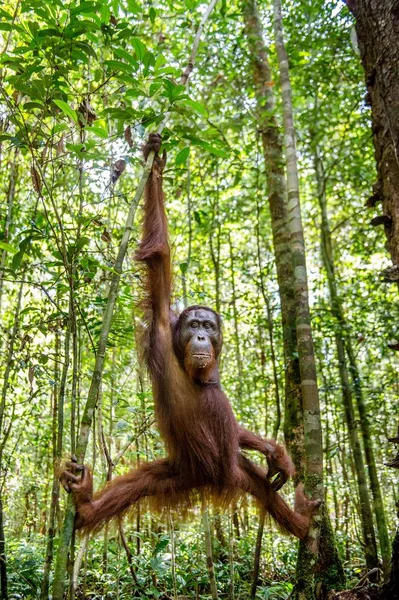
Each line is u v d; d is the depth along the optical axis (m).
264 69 7.28
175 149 7.41
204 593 5.10
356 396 6.82
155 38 7.01
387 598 3.22
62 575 2.68
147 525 6.03
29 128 3.39
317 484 3.88
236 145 8.27
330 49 7.30
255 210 8.41
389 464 3.08
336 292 8.11
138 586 4.62
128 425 4.43
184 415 3.64
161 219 3.72
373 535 5.99
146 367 3.74
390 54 3.32
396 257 3.25
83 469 3.15
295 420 5.43
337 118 8.64
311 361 4.12
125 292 4.19
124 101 3.92
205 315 4.00
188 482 3.77
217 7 6.80
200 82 7.60
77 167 3.51
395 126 3.25
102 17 3.50
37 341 5.85
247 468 4.18
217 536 6.25
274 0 5.57
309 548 3.80
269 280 8.30
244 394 8.95
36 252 4.37
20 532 7.84
